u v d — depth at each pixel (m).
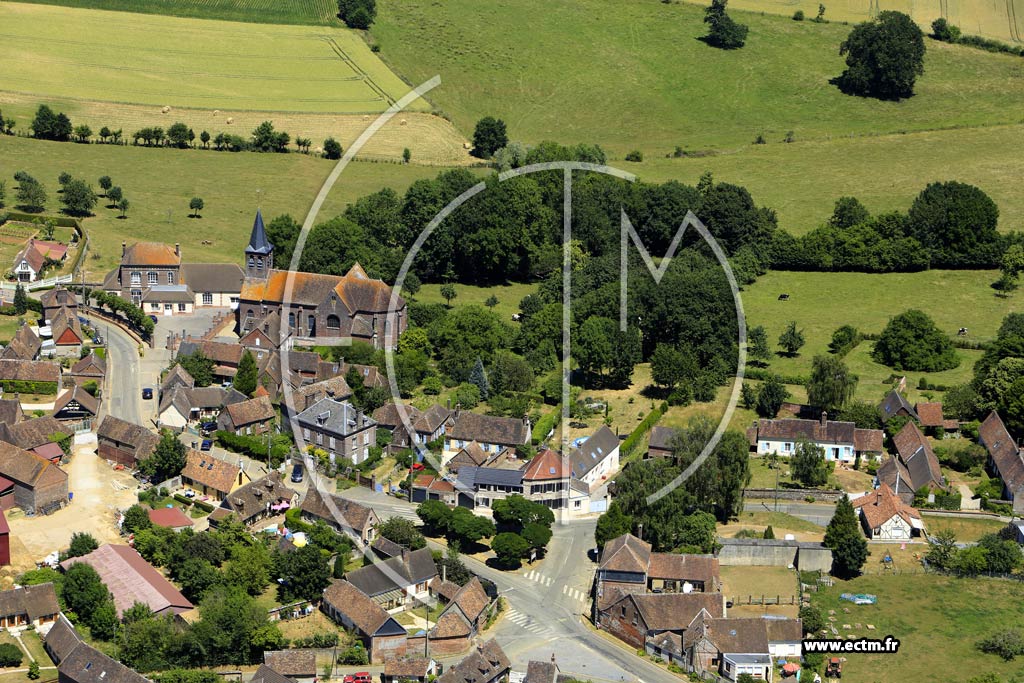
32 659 195.62
